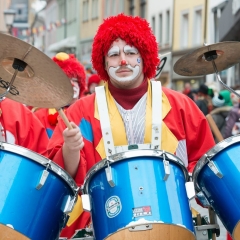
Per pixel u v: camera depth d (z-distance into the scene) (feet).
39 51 11.59
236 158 12.40
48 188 12.08
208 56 14.26
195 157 14.75
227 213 12.42
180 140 14.55
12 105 15.76
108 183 12.16
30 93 12.94
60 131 14.48
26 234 11.69
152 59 14.48
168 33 87.71
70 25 128.67
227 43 13.82
